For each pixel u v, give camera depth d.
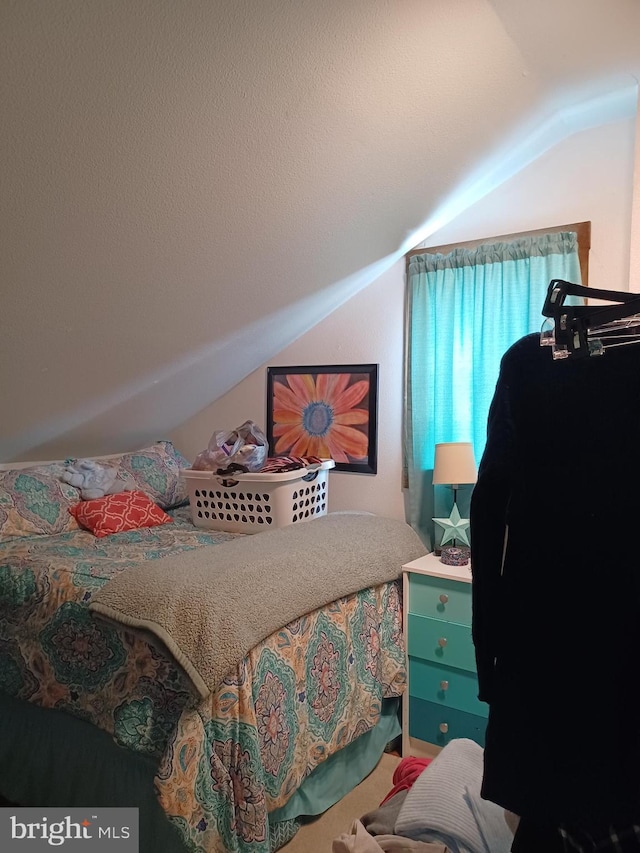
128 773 1.63
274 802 1.59
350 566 1.99
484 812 1.09
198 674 1.46
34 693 1.82
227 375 3.00
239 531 2.53
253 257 2.00
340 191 1.85
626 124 2.14
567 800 0.90
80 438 2.84
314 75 1.35
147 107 1.24
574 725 0.90
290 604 1.72
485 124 1.86
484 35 1.43
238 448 2.52
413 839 1.08
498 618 1.03
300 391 2.97
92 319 1.92
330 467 2.69
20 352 1.92
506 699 0.97
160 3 1.04
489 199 2.42
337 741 1.86
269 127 1.44
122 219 1.54
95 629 1.70
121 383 2.49
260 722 1.57
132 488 2.86
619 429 0.89
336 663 1.89
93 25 1.04
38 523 2.47
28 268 1.55
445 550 2.18
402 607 2.19
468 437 2.42
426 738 2.11
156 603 1.58
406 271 2.63
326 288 2.54
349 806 1.90
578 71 1.73
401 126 1.67
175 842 1.50
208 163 1.47
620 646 0.88
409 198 2.12
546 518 0.95
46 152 1.24
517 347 1.01
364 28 1.27
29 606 1.86
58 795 1.79
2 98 1.09
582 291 0.97
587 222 2.20
